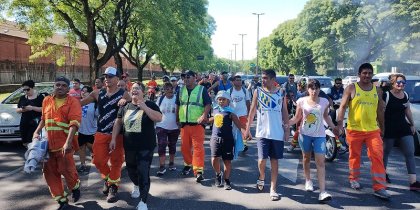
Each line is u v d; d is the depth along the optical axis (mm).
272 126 5926
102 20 24469
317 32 48719
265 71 5973
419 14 34094
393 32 37469
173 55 33562
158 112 5434
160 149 7469
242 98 9734
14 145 10547
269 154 6000
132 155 5410
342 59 48531
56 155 5383
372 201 5801
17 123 9734
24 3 20984
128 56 39344
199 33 43812
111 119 5805
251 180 7027
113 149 5438
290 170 7770
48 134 5355
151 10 24266
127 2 23859
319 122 5969
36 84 11656
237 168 7980
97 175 7348
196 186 6633
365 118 5996
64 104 5348
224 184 6512
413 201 5793
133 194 5969
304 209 5438
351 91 6059
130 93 5980
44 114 5457
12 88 31062
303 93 11180
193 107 7020
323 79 19391
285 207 5523
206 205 5617
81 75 49281
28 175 7402
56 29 25188
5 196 6078
